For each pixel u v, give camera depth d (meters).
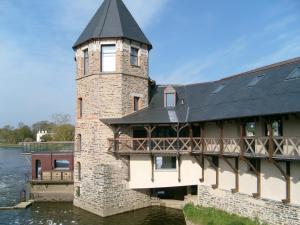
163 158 24.91
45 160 30.72
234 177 21.05
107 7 26.52
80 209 25.84
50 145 34.44
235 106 20.30
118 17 25.86
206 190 23.56
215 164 22.75
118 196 24.27
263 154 17.53
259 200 18.91
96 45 25.16
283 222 17.34
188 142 23.80
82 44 26.30
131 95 25.75
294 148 15.97
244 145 19.31
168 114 24.81
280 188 17.70
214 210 21.88
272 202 18.05
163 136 25.73
